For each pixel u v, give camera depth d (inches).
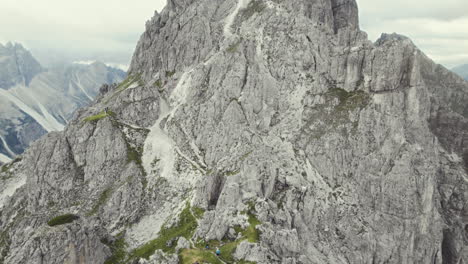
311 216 4562.0
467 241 6048.2
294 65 6259.8
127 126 6117.1
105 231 4296.3
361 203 5275.6
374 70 5866.1
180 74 6998.0
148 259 3727.9
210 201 4352.9
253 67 5999.0
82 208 4928.6
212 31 7273.6
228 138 5423.2
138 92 6692.9
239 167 4559.5
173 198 4790.8
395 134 5442.9
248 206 4013.3
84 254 3565.5
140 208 4810.5
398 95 5684.1
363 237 4936.0
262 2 7455.7
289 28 6624.0
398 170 5265.8
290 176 4645.7
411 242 5162.4
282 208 4220.0
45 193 5324.8
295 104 5935.0
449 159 6761.8
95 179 5349.4
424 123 5999.0
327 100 5910.4
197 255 3336.6
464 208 6205.7
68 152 5679.1
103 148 5580.7
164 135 6038.4
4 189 6382.9
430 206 5403.5
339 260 4517.7
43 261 3324.3
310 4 7795.3
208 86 6205.7
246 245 3334.2
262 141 5393.7
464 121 7076.8
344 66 6181.1
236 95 5831.7
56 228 3472.0
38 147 5708.7
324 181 5270.7
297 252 3693.4
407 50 5831.7
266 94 5910.4
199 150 5595.5
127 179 5152.6
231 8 7775.6
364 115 5516.7
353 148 5423.2
